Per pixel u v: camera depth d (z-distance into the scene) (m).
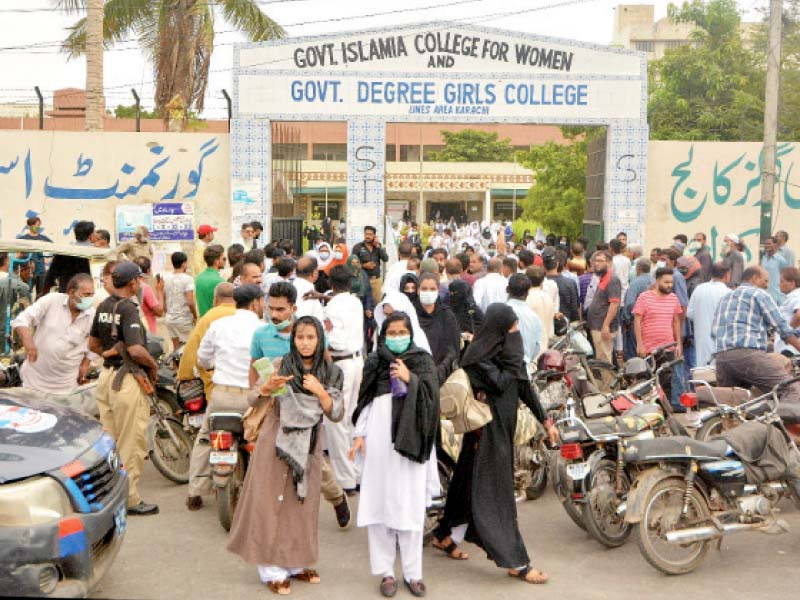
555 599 5.46
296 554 5.47
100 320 6.89
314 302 8.03
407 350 5.52
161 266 17.25
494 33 17.17
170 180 17.64
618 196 17.53
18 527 4.50
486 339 5.80
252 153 17.22
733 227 18.36
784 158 18.31
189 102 22.19
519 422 7.28
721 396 7.50
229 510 6.47
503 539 5.66
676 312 10.16
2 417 5.30
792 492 6.44
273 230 17.64
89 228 10.75
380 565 5.53
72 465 4.89
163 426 7.82
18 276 9.03
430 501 5.68
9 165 17.53
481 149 60.31
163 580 5.72
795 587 5.70
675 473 5.96
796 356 8.33
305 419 5.46
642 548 5.78
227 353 6.64
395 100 17.22
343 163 52.41
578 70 17.30
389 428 5.47
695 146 18.17
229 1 21.98
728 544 6.60
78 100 27.67
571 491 6.14
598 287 11.58
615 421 6.41
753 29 30.62
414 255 11.38
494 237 35.88
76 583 4.70
